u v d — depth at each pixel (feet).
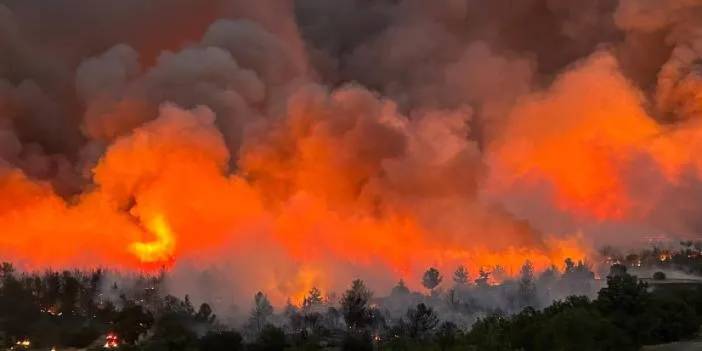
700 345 208.64
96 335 304.71
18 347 292.20
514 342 208.33
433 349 222.07
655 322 218.18
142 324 290.35
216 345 257.34
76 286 362.74
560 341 198.49
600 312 219.82
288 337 285.43
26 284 367.66
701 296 252.01
